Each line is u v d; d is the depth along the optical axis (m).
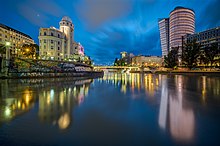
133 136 5.51
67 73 43.28
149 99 13.09
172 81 35.78
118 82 33.22
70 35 108.88
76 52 123.56
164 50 184.25
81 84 26.80
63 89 18.98
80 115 8.13
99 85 26.25
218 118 7.57
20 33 107.31
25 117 7.61
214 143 4.96
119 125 6.68
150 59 171.00
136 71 134.50
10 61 32.19
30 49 78.00
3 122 6.83
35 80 29.89
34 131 5.84
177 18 134.00
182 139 5.29
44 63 54.53
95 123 6.86
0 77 28.75
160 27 189.88
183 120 7.34
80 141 5.07
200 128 6.27
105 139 5.24
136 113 8.60
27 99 12.27
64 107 9.91
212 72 58.47
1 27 87.88
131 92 17.73
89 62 115.38
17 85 21.64
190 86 24.47
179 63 104.19
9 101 11.41
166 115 8.20
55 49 89.50
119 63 177.88
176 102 11.81
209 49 68.62
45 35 87.12
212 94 15.93
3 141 4.98
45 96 13.84
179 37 132.38
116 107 10.04
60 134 5.61
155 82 33.38
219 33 88.19
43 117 7.65
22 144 4.80
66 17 108.94
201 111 9.02
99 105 10.65
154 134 5.69
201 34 101.56
